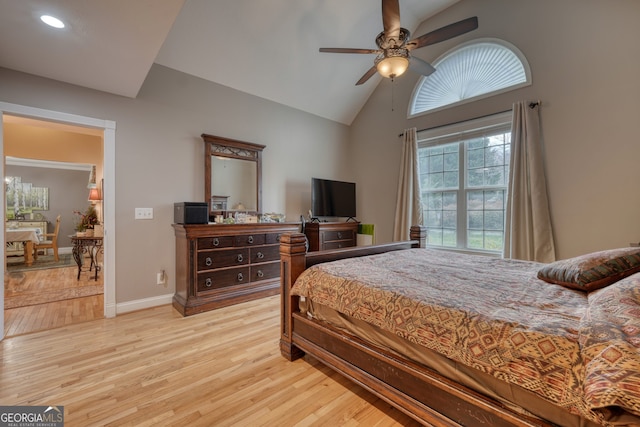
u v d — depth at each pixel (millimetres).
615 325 847
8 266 5270
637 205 2615
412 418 1322
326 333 1738
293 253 1974
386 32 2330
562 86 3000
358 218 5027
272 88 3979
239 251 3254
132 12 1743
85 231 4391
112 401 1581
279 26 3340
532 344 934
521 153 3172
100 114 2811
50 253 6785
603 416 739
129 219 2977
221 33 3145
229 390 1682
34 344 2246
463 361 1060
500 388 1030
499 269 1926
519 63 3316
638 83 2611
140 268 3045
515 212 3162
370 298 1457
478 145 3707
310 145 4609
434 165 4152
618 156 2703
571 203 2941
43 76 2527
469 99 3684
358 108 4988
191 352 2125
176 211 3158
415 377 1271
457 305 1213
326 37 3691
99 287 3869
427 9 3971
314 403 1571
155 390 1679
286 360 2014
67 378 1793
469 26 2301
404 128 4395
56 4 1652
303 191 4520
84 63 2322
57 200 7094
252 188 3863
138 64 2340
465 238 3830
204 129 3479
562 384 841
